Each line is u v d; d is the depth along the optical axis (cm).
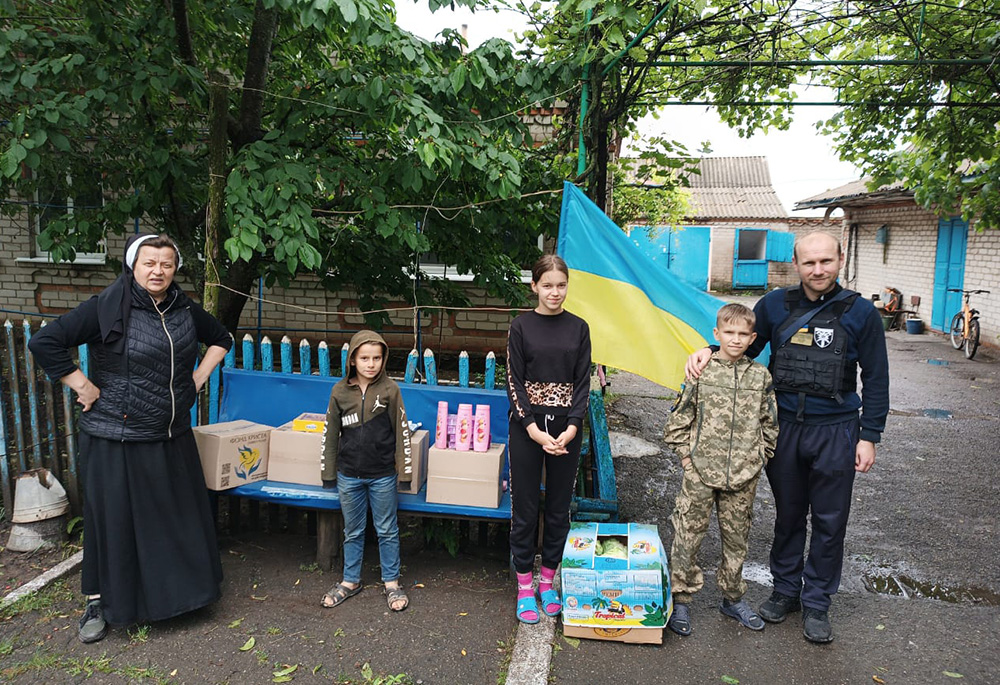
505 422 405
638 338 392
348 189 498
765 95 609
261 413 437
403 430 348
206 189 586
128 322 301
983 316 1290
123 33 479
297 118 481
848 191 1794
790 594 341
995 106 586
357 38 377
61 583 363
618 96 509
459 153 442
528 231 599
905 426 725
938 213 759
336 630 327
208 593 327
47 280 947
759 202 2780
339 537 386
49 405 415
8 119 470
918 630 339
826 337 313
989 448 646
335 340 928
